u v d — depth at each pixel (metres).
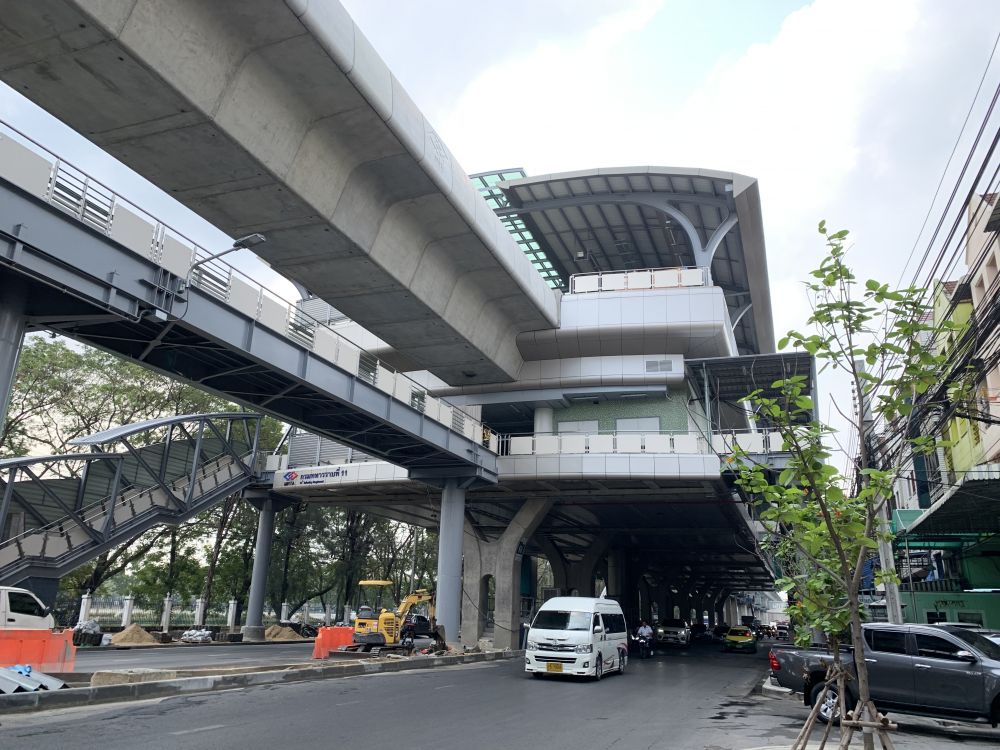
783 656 14.30
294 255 22.91
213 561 41.12
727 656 38.44
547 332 34.12
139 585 41.53
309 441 39.47
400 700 14.41
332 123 19.20
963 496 18.19
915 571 37.62
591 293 34.91
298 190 19.44
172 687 14.18
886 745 5.21
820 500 5.70
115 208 15.15
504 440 34.66
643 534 47.28
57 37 14.38
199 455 30.28
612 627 22.72
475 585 35.16
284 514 47.97
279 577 47.91
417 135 20.66
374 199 22.16
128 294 15.18
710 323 32.75
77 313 15.31
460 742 10.00
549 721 12.33
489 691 16.67
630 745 10.26
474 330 30.38
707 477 29.19
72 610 33.94
